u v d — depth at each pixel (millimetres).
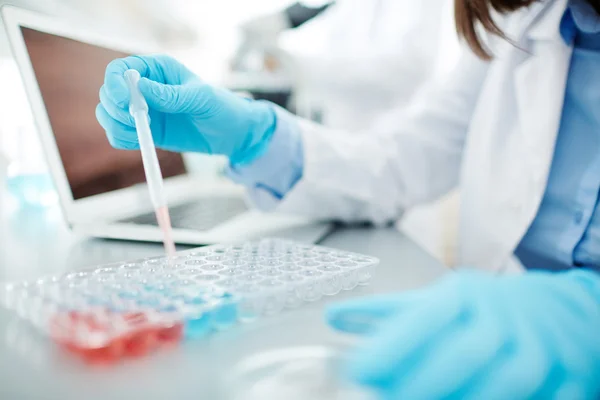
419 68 1469
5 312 417
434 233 1646
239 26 1525
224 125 718
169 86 598
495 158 847
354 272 507
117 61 616
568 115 753
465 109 984
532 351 294
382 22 1521
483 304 322
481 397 279
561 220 761
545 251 786
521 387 279
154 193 532
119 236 692
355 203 886
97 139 803
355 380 298
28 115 966
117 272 468
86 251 643
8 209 905
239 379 320
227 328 394
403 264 618
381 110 1490
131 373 324
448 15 1464
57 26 745
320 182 828
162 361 341
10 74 943
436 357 292
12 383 306
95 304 377
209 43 1656
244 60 1514
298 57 1476
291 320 407
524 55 821
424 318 307
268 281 444
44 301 384
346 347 354
